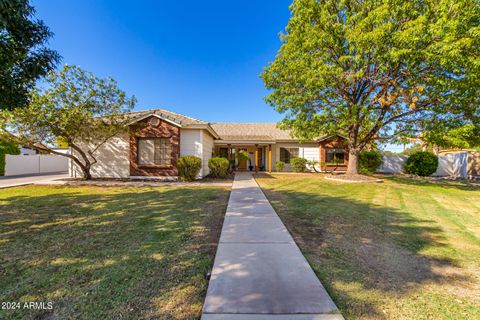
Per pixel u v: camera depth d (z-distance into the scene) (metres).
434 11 8.35
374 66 9.98
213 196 7.36
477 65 7.49
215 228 4.21
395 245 3.52
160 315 1.88
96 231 4.00
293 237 3.79
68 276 2.49
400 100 10.55
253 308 1.91
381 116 11.19
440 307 2.06
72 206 5.93
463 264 2.92
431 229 4.34
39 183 10.38
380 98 10.34
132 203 6.30
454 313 1.98
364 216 5.18
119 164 12.08
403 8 8.46
